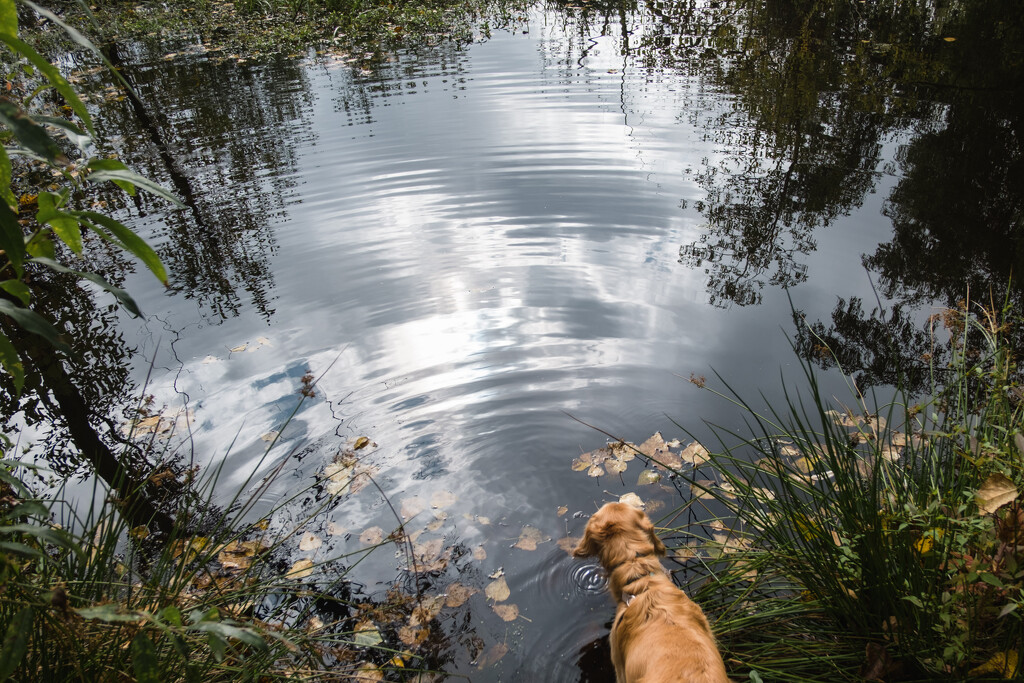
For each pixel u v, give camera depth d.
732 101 9.21
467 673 2.93
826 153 7.64
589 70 10.77
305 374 4.84
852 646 2.75
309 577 3.37
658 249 6.12
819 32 11.83
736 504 3.61
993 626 2.62
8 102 1.31
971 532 2.46
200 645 2.56
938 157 7.36
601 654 2.99
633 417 4.30
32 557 2.46
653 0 14.88
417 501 3.81
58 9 14.62
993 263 5.53
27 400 4.72
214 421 4.42
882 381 4.40
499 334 5.13
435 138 8.60
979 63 9.92
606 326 5.15
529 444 4.16
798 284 5.50
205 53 12.42
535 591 3.29
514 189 7.31
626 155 7.91
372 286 5.81
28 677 2.13
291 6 14.85
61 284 6.15
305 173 7.85
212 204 7.28
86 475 3.99
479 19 14.09
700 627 2.59
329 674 2.75
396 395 4.59
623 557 2.97
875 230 6.15
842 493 2.89
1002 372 3.28
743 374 4.59
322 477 3.98
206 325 5.44
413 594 3.29
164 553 2.86
